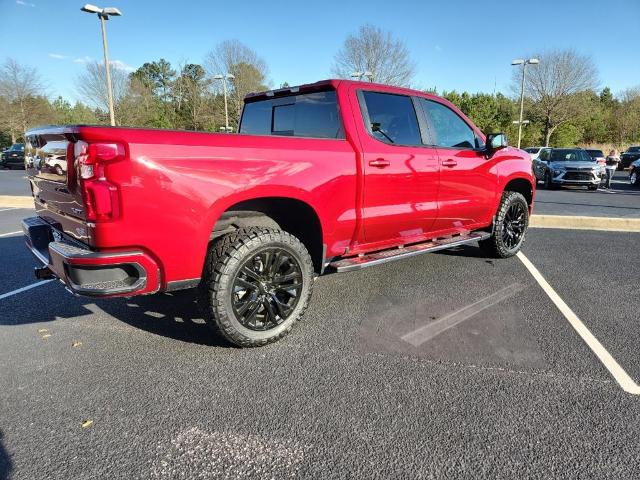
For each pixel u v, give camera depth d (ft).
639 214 31.83
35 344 11.07
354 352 10.59
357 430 7.77
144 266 8.80
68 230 9.76
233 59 166.91
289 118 13.87
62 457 7.16
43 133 9.82
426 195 14.10
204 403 8.59
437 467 6.89
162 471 6.87
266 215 11.67
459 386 9.11
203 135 9.32
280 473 6.82
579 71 148.87
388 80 119.65
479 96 182.19
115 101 142.41
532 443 7.41
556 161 55.16
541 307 13.38
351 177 11.85
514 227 18.70
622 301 13.87
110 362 10.16
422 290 14.96
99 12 68.69
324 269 12.20
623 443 7.40
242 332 10.26
